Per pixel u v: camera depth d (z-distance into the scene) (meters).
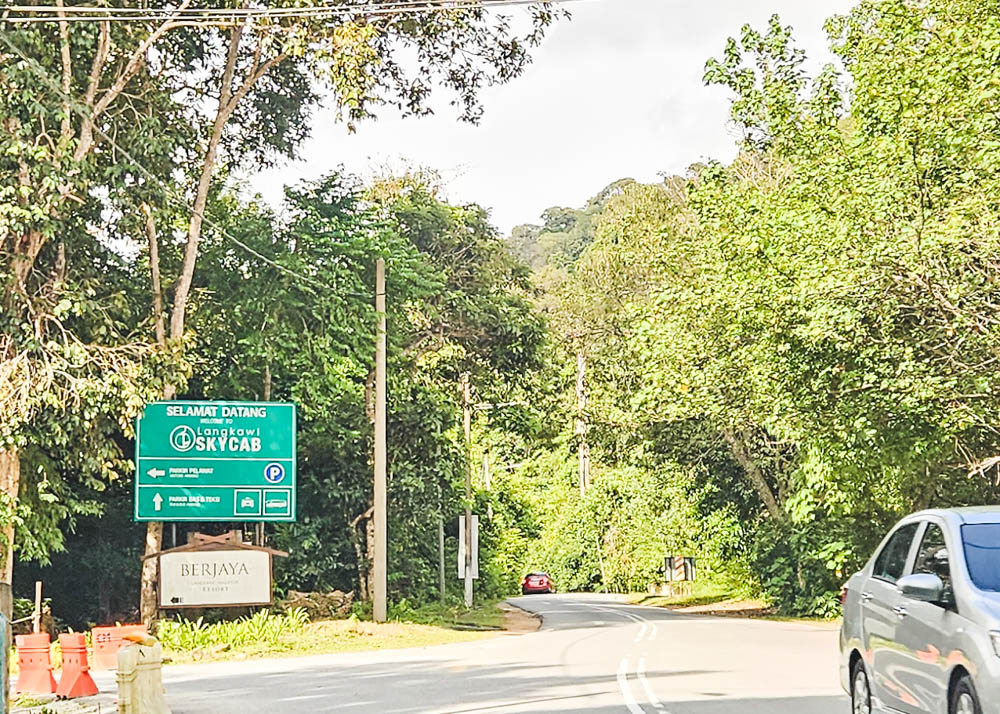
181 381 26.69
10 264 24.70
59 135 24.80
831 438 26.89
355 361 31.17
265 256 30.84
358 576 33.88
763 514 43.41
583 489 73.88
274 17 26.62
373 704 14.33
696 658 19.66
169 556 25.50
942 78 21.31
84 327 26.50
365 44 26.02
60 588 32.03
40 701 15.57
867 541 33.09
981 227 19.81
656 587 61.78
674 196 46.91
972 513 9.34
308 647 24.91
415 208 38.09
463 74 29.70
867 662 10.27
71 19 22.77
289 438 26.45
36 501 27.28
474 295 38.50
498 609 40.31
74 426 25.27
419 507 34.97
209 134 30.95
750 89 27.73
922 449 25.48
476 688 15.79
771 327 26.25
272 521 26.25
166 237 31.12
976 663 7.93
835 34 26.48
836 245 22.06
